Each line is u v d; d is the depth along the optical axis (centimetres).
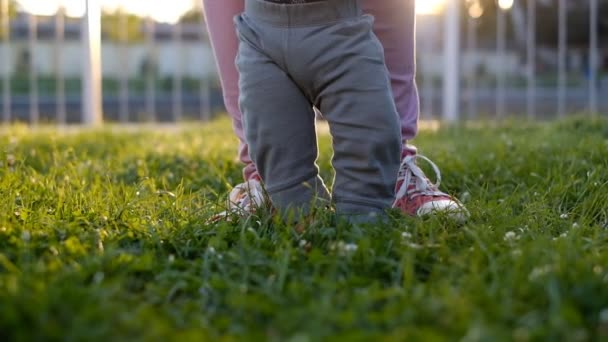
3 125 518
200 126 518
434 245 163
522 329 114
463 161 291
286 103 179
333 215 185
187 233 184
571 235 171
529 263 148
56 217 198
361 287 143
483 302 127
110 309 120
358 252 158
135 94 979
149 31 582
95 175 277
